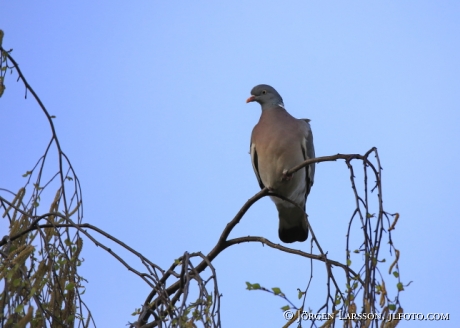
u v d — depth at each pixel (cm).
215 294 768
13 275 843
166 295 836
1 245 955
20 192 988
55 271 889
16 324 746
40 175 1011
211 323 726
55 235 948
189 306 736
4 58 1002
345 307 753
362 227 779
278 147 1361
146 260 934
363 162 829
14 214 976
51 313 853
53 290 883
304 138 1398
